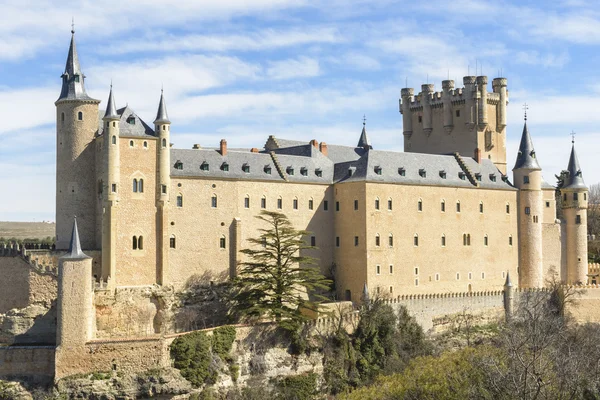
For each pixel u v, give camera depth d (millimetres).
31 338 97500
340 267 122562
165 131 106938
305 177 122000
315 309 106375
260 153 121250
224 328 100250
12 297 99500
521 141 143250
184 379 93562
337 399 89375
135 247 104500
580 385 71875
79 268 91938
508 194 139375
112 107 103125
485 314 129250
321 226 122688
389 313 113125
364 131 161375
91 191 106688
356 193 120875
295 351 105250
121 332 102000
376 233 120438
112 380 90812
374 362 108250
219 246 111875
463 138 149125
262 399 96438
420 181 127000
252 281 105188
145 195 105562
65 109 106812
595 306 139250
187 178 109625
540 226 141375
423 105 154375
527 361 72375
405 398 79812
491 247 136125
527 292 134375
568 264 148125
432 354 110438
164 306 105500
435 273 127875
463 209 132500
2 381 91812
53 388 90562
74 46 108500
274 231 116500
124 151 104250
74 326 91375
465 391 74000
